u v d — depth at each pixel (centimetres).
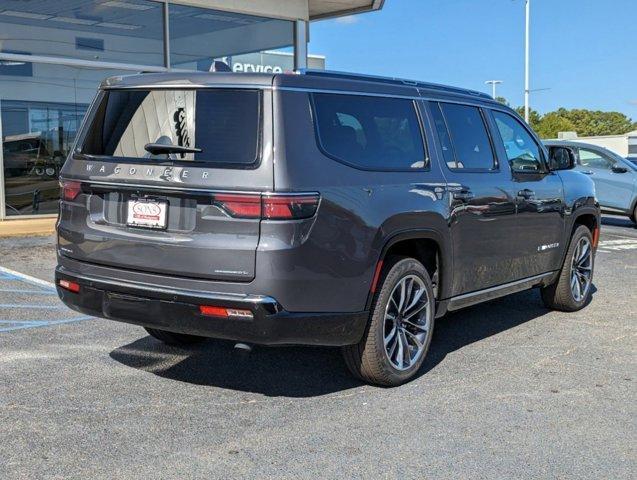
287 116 424
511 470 372
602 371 538
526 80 3822
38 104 1258
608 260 1095
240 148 419
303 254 414
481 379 516
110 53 1331
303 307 419
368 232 450
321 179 428
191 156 429
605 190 1611
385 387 494
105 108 475
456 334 643
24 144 1245
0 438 397
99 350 564
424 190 501
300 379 509
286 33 1558
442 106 555
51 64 1267
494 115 618
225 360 548
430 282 515
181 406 452
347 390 488
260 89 427
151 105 454
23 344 575
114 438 402
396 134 502
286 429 420
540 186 646
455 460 383
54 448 387
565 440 411
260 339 413
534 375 527
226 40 1470
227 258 411
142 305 436
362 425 427
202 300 414
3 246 1026
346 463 377
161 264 429
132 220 443
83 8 1295
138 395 470
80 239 464
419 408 456
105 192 455
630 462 385
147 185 432
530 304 769
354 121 470
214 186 413
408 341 506
